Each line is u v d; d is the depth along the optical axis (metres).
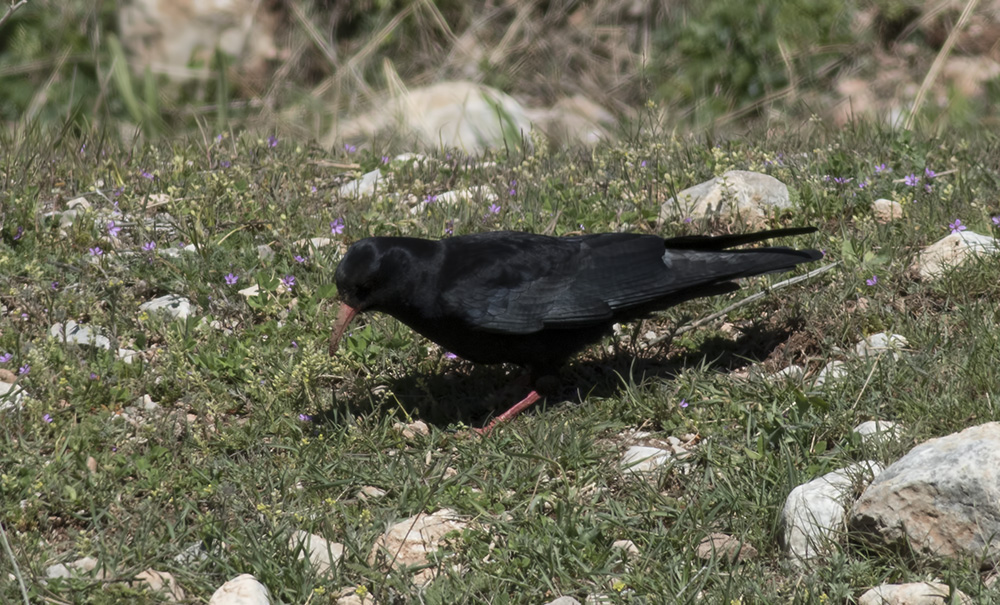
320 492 8.41
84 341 10.36
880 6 25.42
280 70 24.02
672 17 25.67
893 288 10.69
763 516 7.86
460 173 14.79
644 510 8.02
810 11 25.56
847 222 12.27
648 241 10.09
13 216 11.95
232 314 10.98
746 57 25.16
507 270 9.59
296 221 12.65
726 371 10.02
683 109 24.55
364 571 7.42
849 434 8.41
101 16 24.94
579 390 9.91
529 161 14.33
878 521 7.30
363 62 24.58
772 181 12.68
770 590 7.15
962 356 9.35
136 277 11.32
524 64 25.16
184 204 12.71
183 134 18.89
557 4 25.91
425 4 25.45
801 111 23.86
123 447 8.76
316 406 9.60
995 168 13.49
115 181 13.67
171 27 23.50
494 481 8.38
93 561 7.49
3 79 23.77
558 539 7.70
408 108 21.28
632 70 25.09
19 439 8.59
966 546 7.05
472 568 7.57
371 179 14.29
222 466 8.58
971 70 24.22
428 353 10.68
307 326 10.66
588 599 7.26
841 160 13.31
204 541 7.69
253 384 9.49
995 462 7.03
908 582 7.02
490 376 10.49
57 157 14.95
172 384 9.64
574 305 9.63
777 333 10.34
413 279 9.45
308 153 15.64
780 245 11.83
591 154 15.30
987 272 10.48
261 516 8.00
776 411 8.75
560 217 12.70
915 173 13.20
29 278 11.06
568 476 8.56
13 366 9.87
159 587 7.27
